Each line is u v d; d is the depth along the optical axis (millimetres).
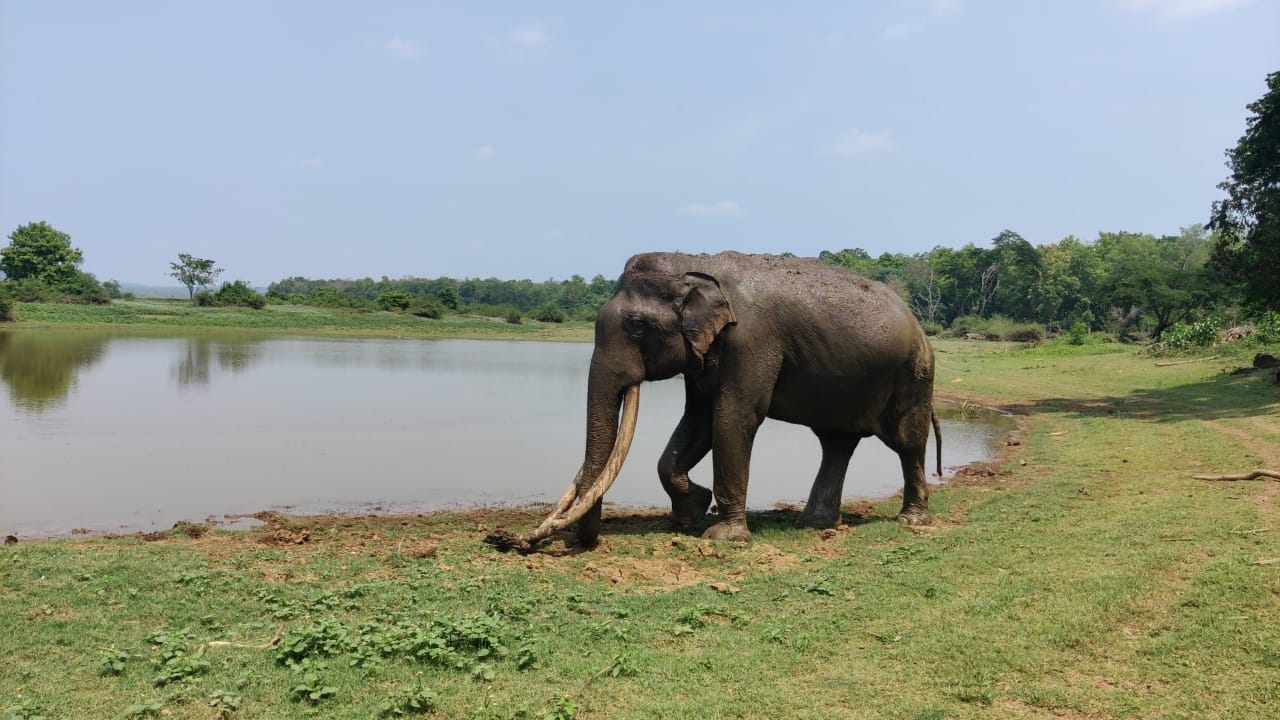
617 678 6020
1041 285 99125
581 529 10180
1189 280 68062
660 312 10445
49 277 86875
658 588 8602
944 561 8828
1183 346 40406
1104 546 8922
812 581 8508
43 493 13281
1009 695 5660
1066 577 7879
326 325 77750
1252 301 26344
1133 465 14844
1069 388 31281
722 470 10688
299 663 6176
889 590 7965
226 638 6703
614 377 10508
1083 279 100562
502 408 25828
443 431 21031
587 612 7625
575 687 5855
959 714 5414
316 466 16250
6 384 28234
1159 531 9320
